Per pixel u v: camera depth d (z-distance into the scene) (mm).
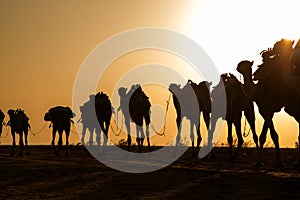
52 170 24922
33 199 18266
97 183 21156
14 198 18469
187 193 18750
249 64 26078
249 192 18625
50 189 20062
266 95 23688
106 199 18094
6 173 24172
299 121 22953
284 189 18969
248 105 26359
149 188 19875
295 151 34688
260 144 25328
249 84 26016
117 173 23656
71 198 18359
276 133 24594
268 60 23641
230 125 27406
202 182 20766
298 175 21656
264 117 24500
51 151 41219
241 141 26984
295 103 22688
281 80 23109
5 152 40844
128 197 18297
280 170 23375
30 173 24078
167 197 18156
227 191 18875
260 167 24812
